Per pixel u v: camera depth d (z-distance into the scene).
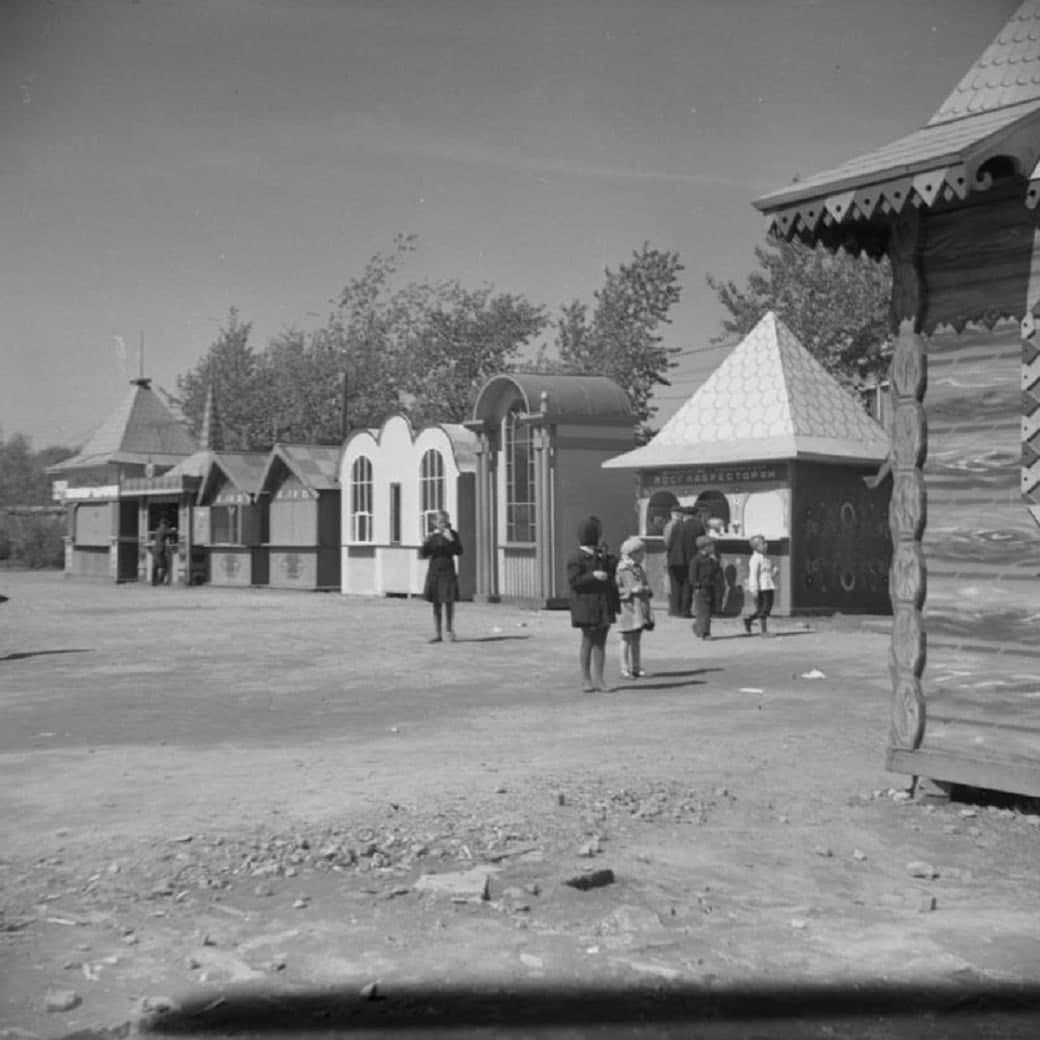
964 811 8.62
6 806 8.45
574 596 14.78
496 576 31.27
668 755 10.59
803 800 8.91
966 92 9.19
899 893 6.91
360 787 9.08
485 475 31.31
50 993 5.22
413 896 6.59
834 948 6.00
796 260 40.66
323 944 5.88
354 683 15.91
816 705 13.60
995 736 8.45
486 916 6.30
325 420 57.94
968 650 8.61
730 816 8.46
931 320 8.80
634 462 28.00
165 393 64.06
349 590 37.34
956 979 5.62
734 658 18.42
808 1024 5.10
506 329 53.97
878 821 8.41
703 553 21.56
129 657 19.31
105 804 8.50
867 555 26.92
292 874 6.89
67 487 52.62
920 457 8.79
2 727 12.39
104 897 6.48
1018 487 8.39
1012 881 7.18
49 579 52.75
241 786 9.14
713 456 26.61
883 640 21.12
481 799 8.65
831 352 39.88
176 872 6.88
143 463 49.59
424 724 12.49
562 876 6.89
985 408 8.54
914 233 8.78
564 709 13.47
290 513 40.69
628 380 44.66
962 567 8.65
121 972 5.49
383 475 35.78
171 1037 4.85
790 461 25.52
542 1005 5.21
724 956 5.86
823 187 8.48
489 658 18.72
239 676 16.73
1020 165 7.96
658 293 45.41
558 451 29.62
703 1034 4.98
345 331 58.28
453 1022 5.03
